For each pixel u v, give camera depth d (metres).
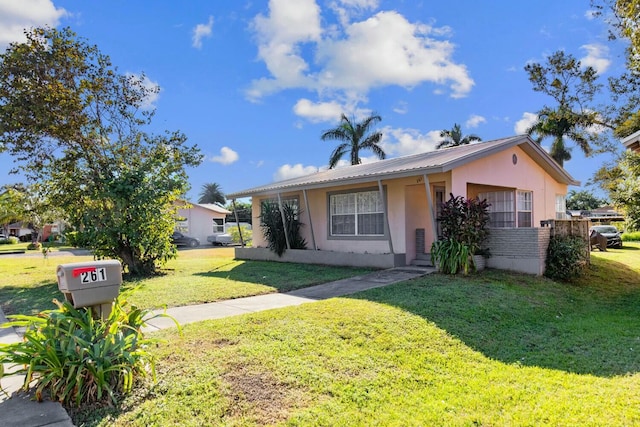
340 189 12.93
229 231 30.80
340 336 4.93
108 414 3.16
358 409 3.36
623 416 3.23
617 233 19.73
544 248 9.70
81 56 11.15
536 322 6.35
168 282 9.53
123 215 10.88
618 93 18.73
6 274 12.97
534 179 13.52
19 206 13.53
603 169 18.45
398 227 11.38
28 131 10.90
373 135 30.75
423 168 9.38
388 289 7.61
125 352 3.49
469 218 9.48
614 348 5.11
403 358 4.43
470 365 4.42
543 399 3.59
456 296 7.07
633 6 11.62
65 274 3.59
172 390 3.50
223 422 3.09
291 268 11.85
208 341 4.70
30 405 3.24
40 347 3.34
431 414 3.30
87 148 11.50
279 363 4.09
